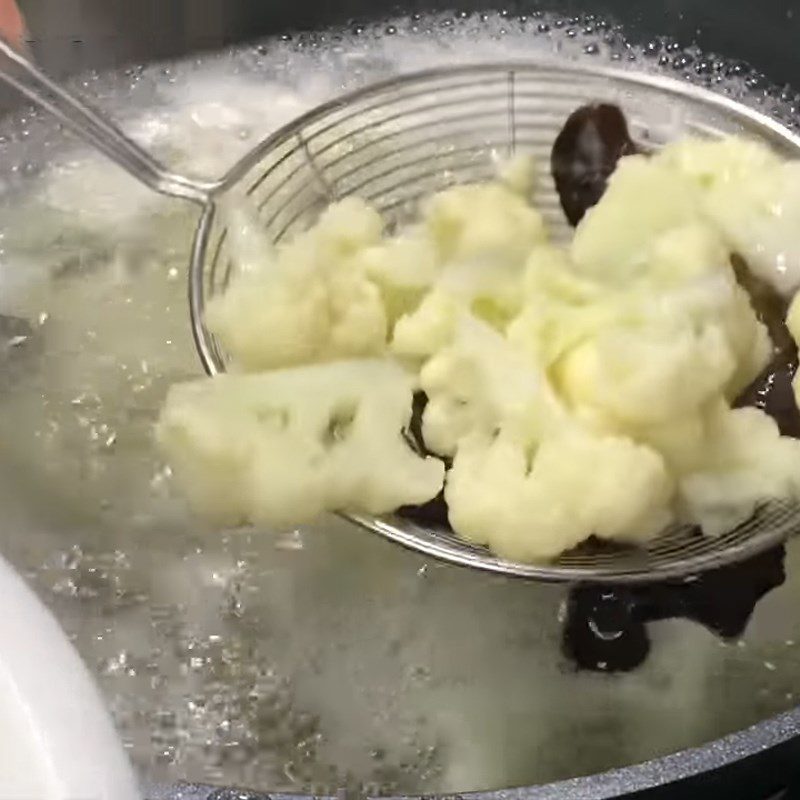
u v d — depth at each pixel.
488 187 0.33
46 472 0.34
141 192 0.38
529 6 0.41
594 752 0.30
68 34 0.39
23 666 0.22
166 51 0.40
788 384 0.30
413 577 0.32
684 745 0.30
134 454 0.34
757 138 0.34
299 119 0.34
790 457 0.29
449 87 0.36
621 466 0.28
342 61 0.41
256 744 0.30
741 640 0.30
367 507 0.29
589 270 0.31
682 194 0.32
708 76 0.40
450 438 0.30
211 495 0.30
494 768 0.30
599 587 0.30
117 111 0.40
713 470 0.29
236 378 0.30
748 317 0.30
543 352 0.29
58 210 0.38
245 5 0.40
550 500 0.28
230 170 0.35
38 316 0.36
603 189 0.33
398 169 0.36
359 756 0.30
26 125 0.39
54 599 0.32
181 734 0.30
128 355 0.35
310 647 0.31
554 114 0.36
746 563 0.29
